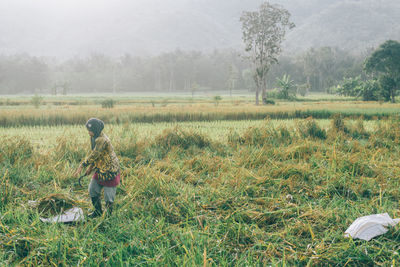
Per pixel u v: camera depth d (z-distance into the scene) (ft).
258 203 18.12
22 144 28.40
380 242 13.20
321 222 15.37
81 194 19.56
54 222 14.30
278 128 40.22
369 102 175.94
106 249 12.89
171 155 29.12
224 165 24.89
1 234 13.24
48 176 21.95
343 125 48.57
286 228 14.49
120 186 19.92
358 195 19.17
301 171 22.74
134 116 72.90
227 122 73.67
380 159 28.40
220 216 15.97
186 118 77.71
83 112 70.49
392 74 187.73
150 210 16.42
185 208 16.70
